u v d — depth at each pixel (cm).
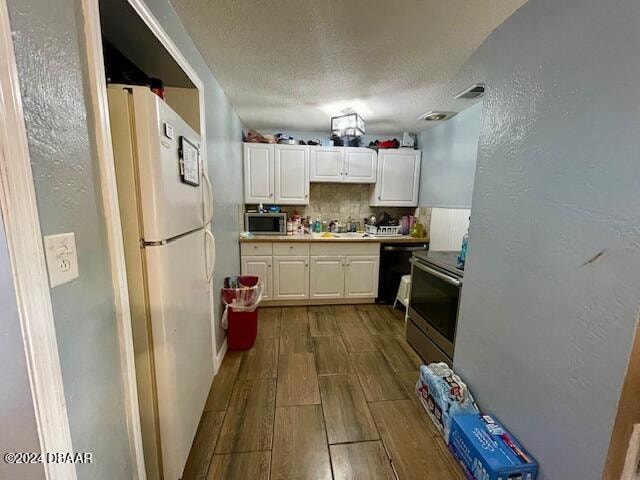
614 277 82
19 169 52
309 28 142
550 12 103
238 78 199
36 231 55
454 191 275
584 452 91
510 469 108
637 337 77
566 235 97
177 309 113
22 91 52
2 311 53
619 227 80
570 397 96
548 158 104
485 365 141
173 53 127
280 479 125
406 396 180
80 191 69
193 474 127
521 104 117
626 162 78
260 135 326
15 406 57
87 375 71
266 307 327
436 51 162
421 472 129
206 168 174
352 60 174
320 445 142
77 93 68
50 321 58
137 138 93
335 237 327
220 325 217
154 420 109
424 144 340
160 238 99
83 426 69
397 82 202
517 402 120
